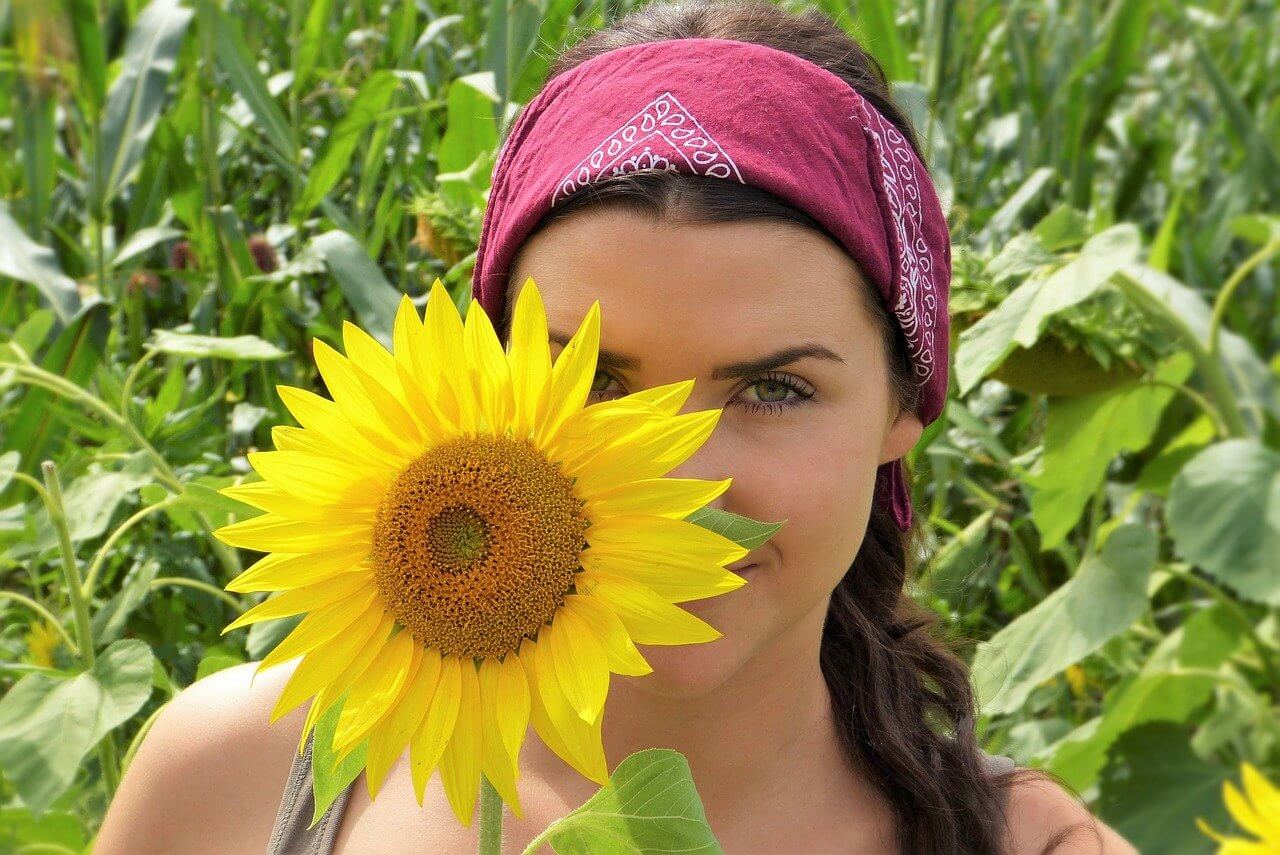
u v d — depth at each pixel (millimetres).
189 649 2301
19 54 2748
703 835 917
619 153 1042
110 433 2309
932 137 2645
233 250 3012
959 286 2252
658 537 882
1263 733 2227
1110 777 2236
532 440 906
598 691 854
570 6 2883
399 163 3230
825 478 1078
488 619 887
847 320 1092
